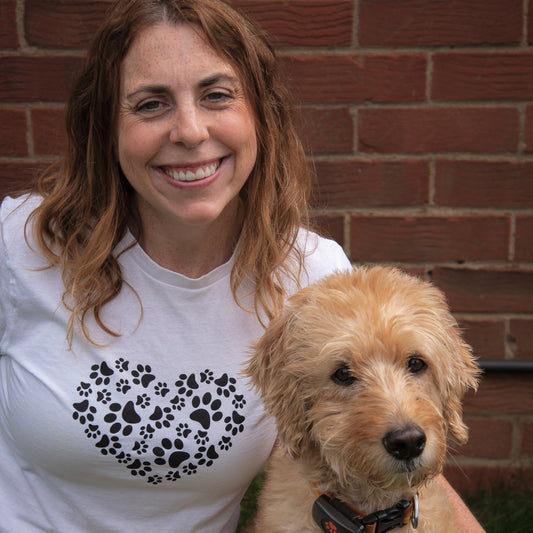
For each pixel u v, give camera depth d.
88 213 2.33
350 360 2.09
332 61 3.56
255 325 2.40
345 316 2.13
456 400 2.33
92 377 2.23
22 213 2.47
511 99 3.56
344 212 3.73
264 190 2.38
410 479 2.04
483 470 3.96
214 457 2.27
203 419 2.26
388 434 1.95
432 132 3.62
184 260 2.38
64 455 2.23
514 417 3.89
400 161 3.66
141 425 2.21
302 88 3.59
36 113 3.62
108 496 2.33
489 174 3.65
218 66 2.06
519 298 3.77
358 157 3.67
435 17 3.49
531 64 3.52
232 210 2.41
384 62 3.55
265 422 2.39
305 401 2.25
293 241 2.50
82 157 2.35
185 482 2.29
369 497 2.27
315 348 2.14
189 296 2.28
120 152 2.16
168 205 2.17
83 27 3.53
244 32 2.17
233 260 2.36
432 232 3.73
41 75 3.58
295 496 2.36
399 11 3.49
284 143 2.54
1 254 2.36
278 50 3.56
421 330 2.13
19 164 3.68
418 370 2.17
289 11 3.50
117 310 2.27
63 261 2.27
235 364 2.33
